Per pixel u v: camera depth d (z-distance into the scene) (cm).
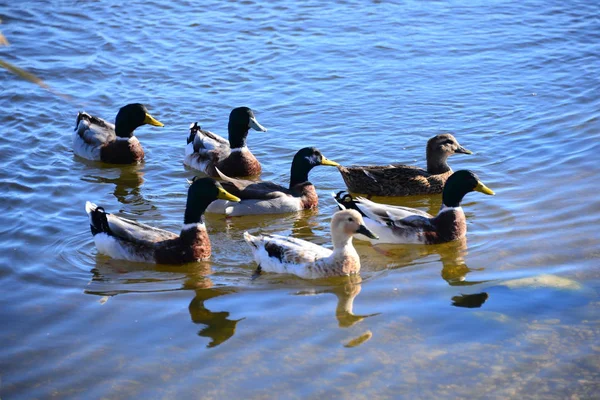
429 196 1723
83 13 2773
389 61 2391
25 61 2408
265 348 1098
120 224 1398
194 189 1373
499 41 2511
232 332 1142
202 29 2650
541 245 1382
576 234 1411
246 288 1284
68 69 2366
